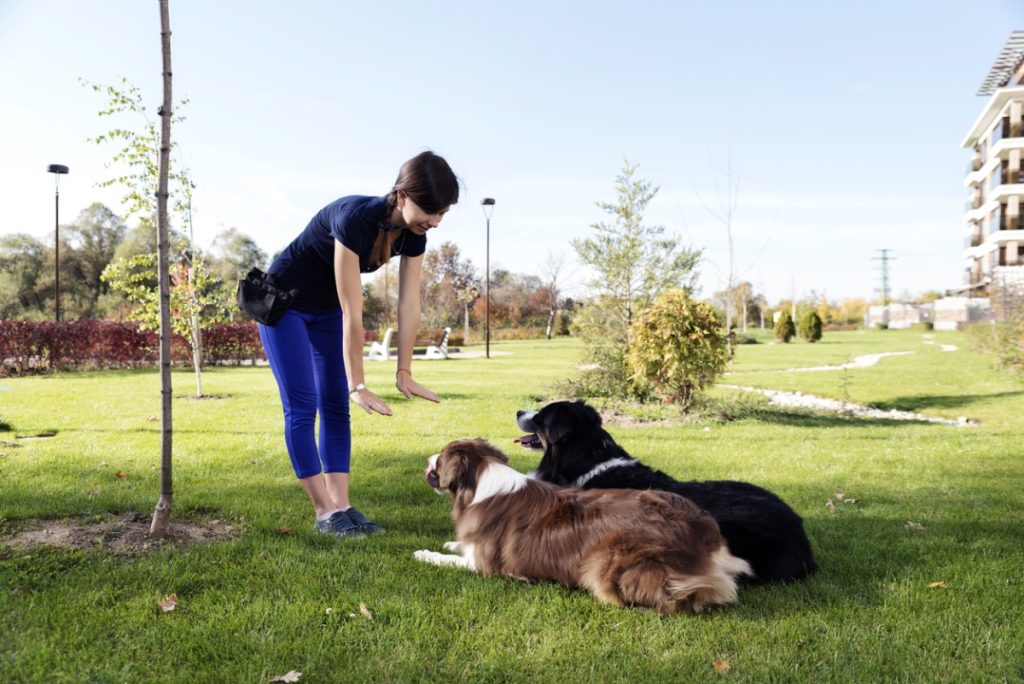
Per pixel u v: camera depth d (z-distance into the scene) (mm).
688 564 2846
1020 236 43562
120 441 6820
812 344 34938
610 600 2914
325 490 3996
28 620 2637
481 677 2316
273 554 3492
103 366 17859
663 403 10719
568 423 4305
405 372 4074
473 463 3518
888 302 83125
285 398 3938
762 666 2412
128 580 3072
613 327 12273
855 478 5793
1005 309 19141
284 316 3893
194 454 6199
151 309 11734
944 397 12680
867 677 2359
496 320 53500
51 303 37125
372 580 3168
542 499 3305
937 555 3738
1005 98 43688
